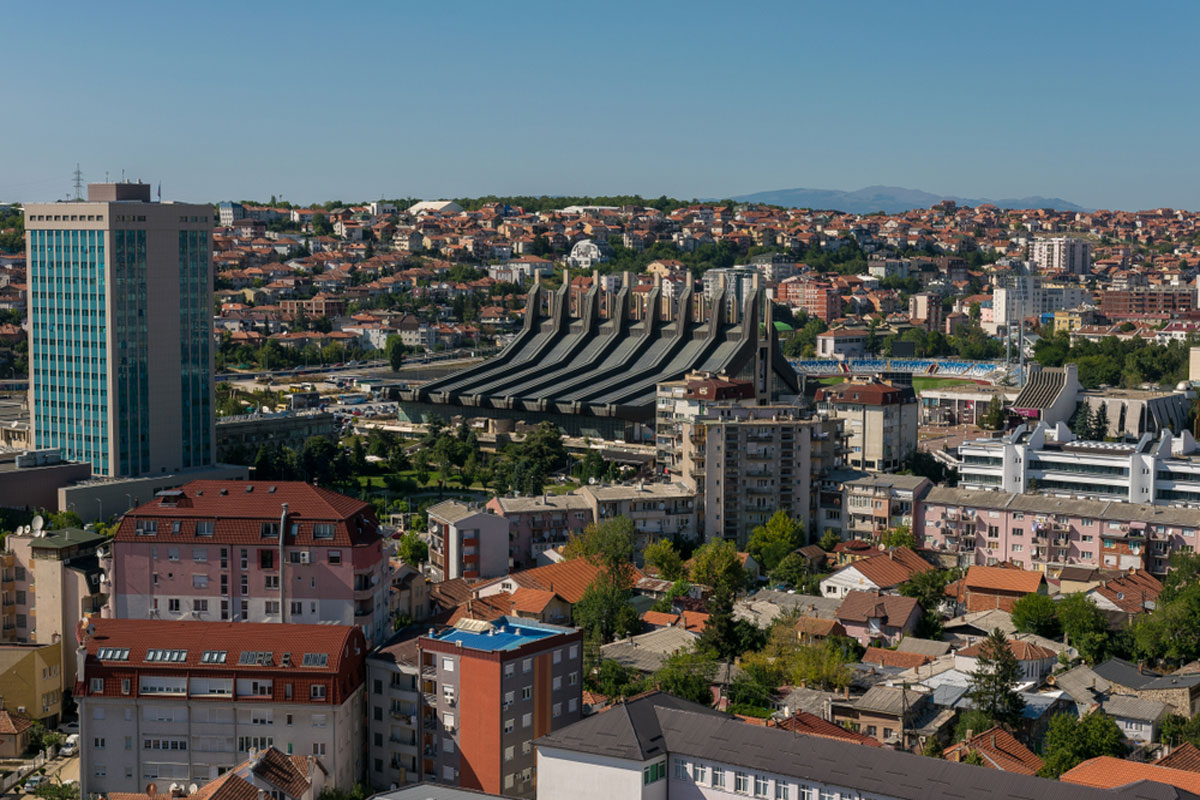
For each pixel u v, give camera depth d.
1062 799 186.38
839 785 195.50
